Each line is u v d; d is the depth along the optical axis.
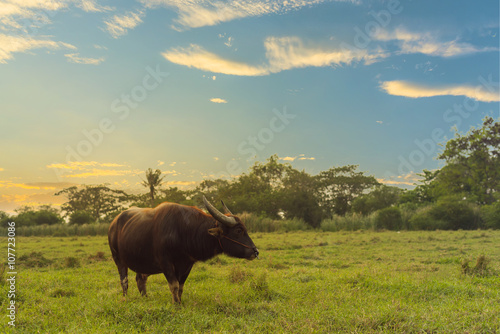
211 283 8.54
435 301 6.48
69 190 59.88
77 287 8.41
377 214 33.78
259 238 24.45
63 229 37.88
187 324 5.14
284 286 7.75
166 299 6.68
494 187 42.16
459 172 43.34
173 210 6.59
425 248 16.28
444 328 4.89
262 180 52.75
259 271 9.87
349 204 55.31
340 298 6.58
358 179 54.56
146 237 6.56
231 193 48.25
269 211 47.41
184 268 6.64
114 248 7.20
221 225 6.49
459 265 10.86
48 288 8.05
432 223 31.08
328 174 56.12
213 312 5.84
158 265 6.69
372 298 6.66
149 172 41.22
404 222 32.56
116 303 6.03
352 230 32.91
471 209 31.69
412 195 50.28
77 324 5.16
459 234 23.38
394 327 4.90
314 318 5.25
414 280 8.22
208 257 6.68
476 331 4.79
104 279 9.53
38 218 51.00
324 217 49.28
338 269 11.14
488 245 16.58
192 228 6.51
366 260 13.20
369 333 4.73
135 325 5.19
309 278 8.94
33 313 5.75
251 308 5.98
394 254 14.65
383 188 48.81
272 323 5.18
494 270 9.39
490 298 6.52
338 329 4.98
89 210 60.22
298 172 53.22
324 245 18.95
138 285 7.17
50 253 16.70
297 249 17.44
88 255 15.25
